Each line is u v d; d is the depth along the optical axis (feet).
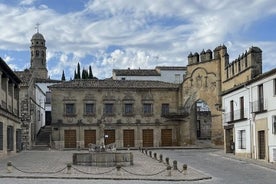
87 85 214.28
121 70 266.77
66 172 83.97
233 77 168.35
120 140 214.07
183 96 216.95
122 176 79.25
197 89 210.18
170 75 265.95
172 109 220.02
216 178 81.61
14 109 156.46
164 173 85.87
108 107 215.31
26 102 184.24
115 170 89.45
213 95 202.69
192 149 186.91
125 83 220.84
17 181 70.28
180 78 266.57
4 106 135.33
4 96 136.15
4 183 67.41
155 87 218.18
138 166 101.04
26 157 127.54
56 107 211.20
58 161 112.78
